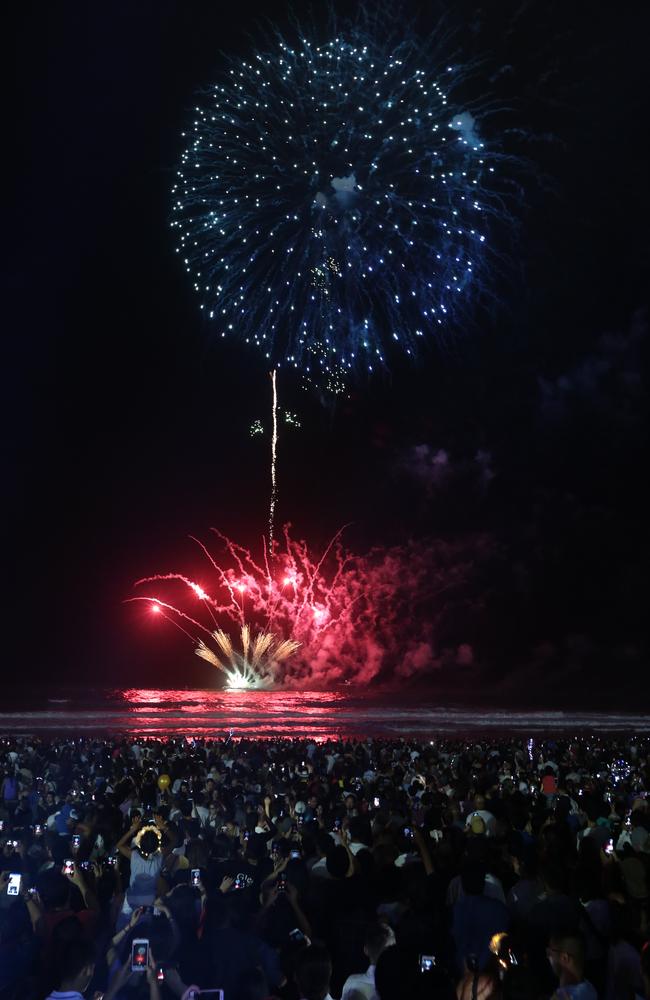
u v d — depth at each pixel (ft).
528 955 23.32
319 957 21.18
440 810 42.50
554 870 29.12
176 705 189.78
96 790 56.54
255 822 44.19
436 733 135.85
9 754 76.02
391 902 29.43
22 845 35.94
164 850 37.17
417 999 20.06
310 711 168.66
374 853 33.32
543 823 42.37
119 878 34.22
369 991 23.27
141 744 90.12
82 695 221.05
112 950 26.23
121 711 167.32
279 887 28.53
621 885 29.66
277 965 24.71
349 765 71.51
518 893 30.04
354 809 48.06
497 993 21.26
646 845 36.94
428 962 20.89
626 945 24.63
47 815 51.26
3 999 22.07
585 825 45.16
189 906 26.00
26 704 188.75
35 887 28.96
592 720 157.89
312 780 58.70
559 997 22.30
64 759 75.36
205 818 47.42
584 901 28.89
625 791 58.70
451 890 29.89
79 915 27.30
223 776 64.44
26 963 25.22
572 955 22.36
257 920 27.50
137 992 23.97
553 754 83.71
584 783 60.34
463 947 26.25
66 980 21.13
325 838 35.17
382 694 228.43
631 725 149.89
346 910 27.78
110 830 39.93
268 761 77.36
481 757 76.02
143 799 54.03
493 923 26.40
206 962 24.18
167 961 23.54
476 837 33.01
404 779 63.93
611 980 24.38
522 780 62.54
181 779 60.95
